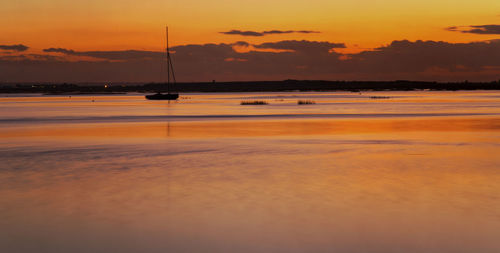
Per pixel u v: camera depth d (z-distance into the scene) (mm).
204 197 13242
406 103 85438
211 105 82438
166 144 25609
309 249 9148
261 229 10359
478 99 108688
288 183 15086
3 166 18562
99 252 9070
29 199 13109
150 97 118875
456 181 15320
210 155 21438
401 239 9680
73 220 11117
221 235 9984
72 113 58312
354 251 9031
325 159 20109
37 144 25844
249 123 40625
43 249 9258
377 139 27875
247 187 14500
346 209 11906
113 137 29391
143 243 9539
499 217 11156
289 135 30312
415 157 20641
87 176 16406
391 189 14148
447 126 36812
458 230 10227
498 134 30453
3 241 9711
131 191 14039
